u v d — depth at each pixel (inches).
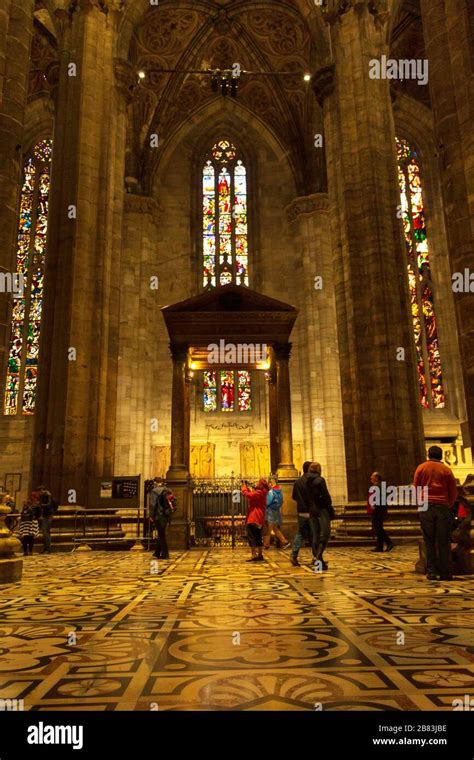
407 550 534.3
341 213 738.8
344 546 589.9
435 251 1163.9
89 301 652.1
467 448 1020.5
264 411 1150.3
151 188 1237.7
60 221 665.0
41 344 634.8
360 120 707.4
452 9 378.0
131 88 792.3
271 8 1109.7
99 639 155.4
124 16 808.9
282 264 1235.9
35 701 103.4
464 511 314.8
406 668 123.0
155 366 1164.5
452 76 373.1
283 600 223.3
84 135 687.7
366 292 668.1
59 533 566.9
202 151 1321.4
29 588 271.9
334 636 155.9
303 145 1258.0
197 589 261.9
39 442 604.7
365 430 632.4
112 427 668.7
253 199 1286.9
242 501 752.3
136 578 313.6
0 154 380.5
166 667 126.0
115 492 594.9
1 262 368.5
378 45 739.4
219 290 665.6
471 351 333.4
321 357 1121.4
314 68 858.1
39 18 976.9
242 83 1240.2
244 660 131.0
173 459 618.2
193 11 1111.0
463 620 177.8
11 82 394.0
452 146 365.1
